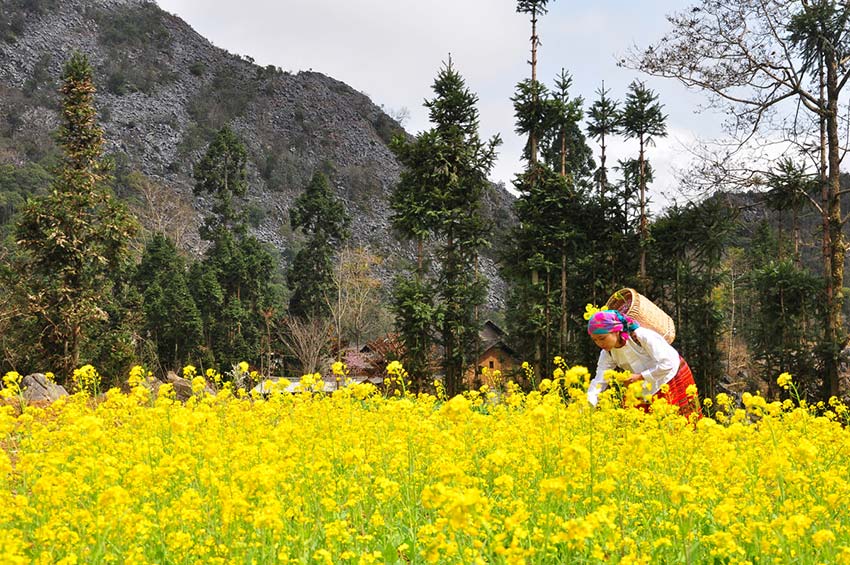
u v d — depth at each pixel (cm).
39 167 9644
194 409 780
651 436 627
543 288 2162
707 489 447
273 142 14925
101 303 2675
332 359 4175
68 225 2520
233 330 4616
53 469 470
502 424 644
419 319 2103
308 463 532
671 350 854
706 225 2195
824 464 609
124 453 561
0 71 13712
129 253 2747
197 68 16275
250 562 417
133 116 13712
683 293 2312
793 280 1989
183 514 434
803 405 757
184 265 5078
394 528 485
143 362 3294
